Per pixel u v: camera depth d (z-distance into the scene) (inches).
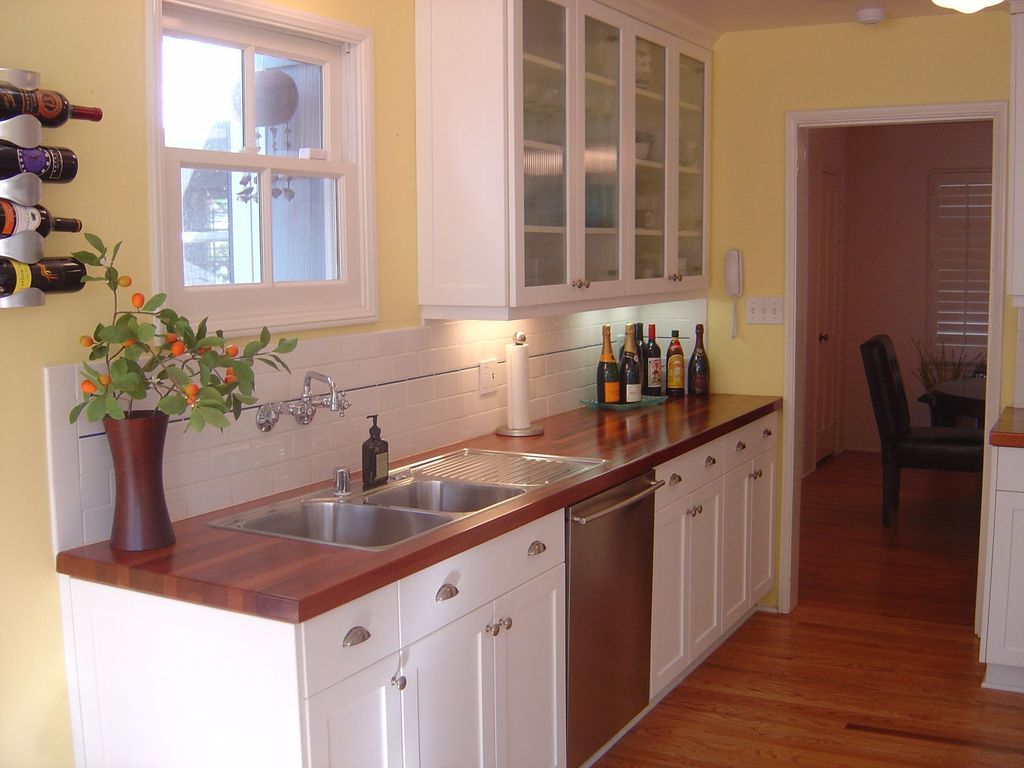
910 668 148.5
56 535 86.1
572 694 110.3
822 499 250.8
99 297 88.6
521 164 117.8
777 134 167.8
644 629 125.6
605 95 136.7
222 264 101.4
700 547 141.3
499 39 115.0
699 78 166.4
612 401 159.5
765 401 166.4
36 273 80.3
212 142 100.0
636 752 123.6
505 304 117.9
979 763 120.7
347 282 114.5
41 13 82.7
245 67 102.7
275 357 93.7
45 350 84.9
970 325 292.4
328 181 113.0
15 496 83.4
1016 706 135.8
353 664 78.9
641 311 181.5
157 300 83.2
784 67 166.1
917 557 203.0
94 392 82.7
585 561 110.7
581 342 162.4
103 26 87.4
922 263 294.8
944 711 134.4
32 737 85.7
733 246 173.2
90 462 88.4
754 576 163.2
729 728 129.9
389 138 118.4
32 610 85.1
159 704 82.3
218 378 87.4
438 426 128.4
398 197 120.3
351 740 79.3
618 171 140.6
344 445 113.8
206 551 85.4
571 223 128.5
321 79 112.3
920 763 120.9
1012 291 145.2
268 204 104.7
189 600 77.9
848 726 130.3
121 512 86.0
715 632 148.6
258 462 103.3
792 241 168.7
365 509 100.8
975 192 287.9
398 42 118.8
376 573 79.5
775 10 152.9
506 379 141.0
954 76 156.3
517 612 99.7
